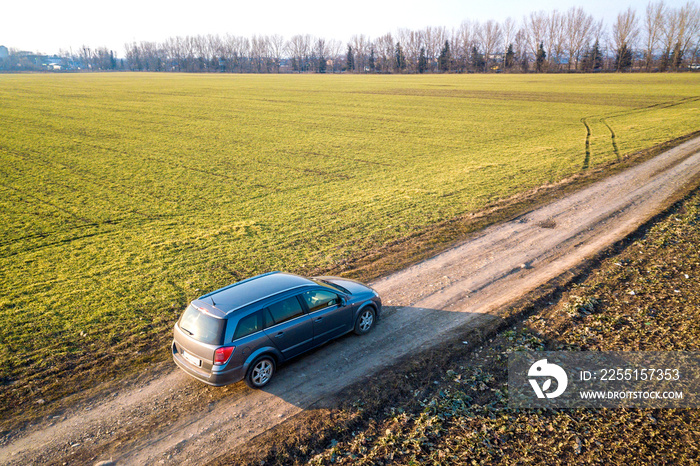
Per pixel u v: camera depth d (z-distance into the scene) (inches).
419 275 538.6
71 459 272.5
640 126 1633.9
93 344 409.7
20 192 1066.1
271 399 323.9
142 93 3671.3
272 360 343.0
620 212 723.4
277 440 281.3
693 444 261.6
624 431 276.5
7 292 544.4
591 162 1111.0
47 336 428.5
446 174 1121.4
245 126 2094.0
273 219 822.5
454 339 387.2
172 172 1266.0
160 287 541.0
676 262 518.6
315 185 1095.6
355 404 311.3
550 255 575.8
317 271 569.3
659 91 3029.0
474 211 789.9
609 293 459.5
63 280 577.0
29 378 356.2
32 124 2127.2
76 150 1582.2
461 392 320.8
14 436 293.0
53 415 312.8
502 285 497.7
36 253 686.5
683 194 777.6
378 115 2389.3
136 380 351.9
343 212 839.1
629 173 966.4
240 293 351.3
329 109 2657.5
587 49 6382.9
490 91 3472.0
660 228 633.6
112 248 698.8
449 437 279.7
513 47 7258.9
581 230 658.2
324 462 264.2
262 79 5935.0
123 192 1061.8
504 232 673.6
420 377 341.1
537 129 1802.4
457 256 592.1
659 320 398.9
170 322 448.5
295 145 1648.6
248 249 666.2
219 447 278.5
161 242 719.1
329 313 375.6
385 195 945.5
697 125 1550.2
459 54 7790.4
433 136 1760.6
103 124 2144.4
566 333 392.5
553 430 281.3
